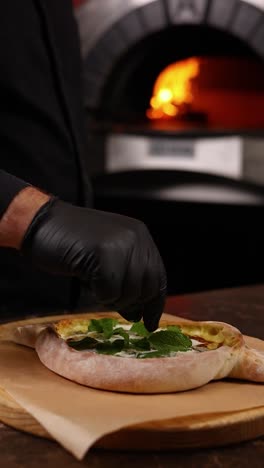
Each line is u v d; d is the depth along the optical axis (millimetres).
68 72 1990
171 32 3273
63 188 1951
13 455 1012
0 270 1902
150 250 1161
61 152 1943
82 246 1133
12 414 1069
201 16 3133
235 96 3521
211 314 1566
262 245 3271
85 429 993
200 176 3234
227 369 1152
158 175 3271
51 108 1915
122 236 1142
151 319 1188
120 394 1108
